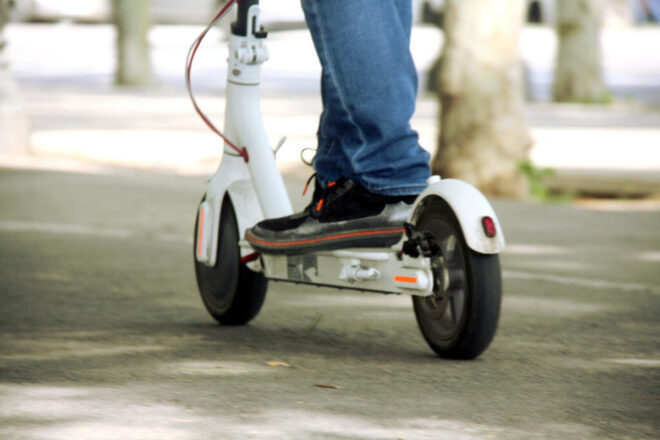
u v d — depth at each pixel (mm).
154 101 34906
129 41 41281
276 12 65750
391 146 7094
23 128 21984
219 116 30250
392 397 6125
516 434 5449
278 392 6203
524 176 19734
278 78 44000
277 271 7750
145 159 22344
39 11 65625
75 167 20078
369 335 8047
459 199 6633
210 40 61188
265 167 7980
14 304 9062
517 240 13656
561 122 31422
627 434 5488
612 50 61125
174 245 12539
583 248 13117
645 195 19828
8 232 13117
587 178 21172
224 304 8227
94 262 11250
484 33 19438
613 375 6832
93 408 5820
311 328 8266
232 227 8117
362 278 7125
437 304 6980
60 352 7262
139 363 6945
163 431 5406
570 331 8336
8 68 21781
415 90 7246
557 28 39594
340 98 7152
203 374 6645
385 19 7078
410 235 6781
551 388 6430
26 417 5637
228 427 5480
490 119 19578
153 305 9164
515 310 9219
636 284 10820
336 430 5457
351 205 7168
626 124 31141
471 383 6500
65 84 41125
